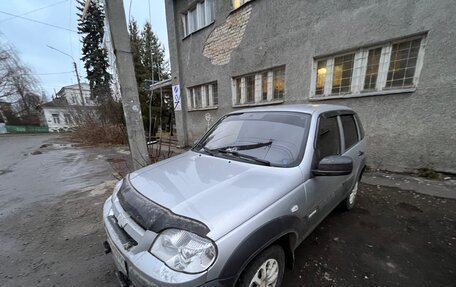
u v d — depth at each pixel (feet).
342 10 14.98
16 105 104.78
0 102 95.50
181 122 30.66
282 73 19.69
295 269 6.57
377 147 14.98
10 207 12.06
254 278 4.56
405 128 13.74
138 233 4.49
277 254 5.09
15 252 7.97
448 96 12.05
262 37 20.06
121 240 4.83
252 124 7.97
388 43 13.76
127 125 12.51
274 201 4.82
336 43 15.58
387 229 8.61
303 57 17.49
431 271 6.43
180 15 28.12
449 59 11.76
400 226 8.80
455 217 9.33
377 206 10.48
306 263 6.82
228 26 22.95
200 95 29.01
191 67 28.55
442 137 12.60
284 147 6.53
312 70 17.22
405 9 12.65
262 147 6.84
